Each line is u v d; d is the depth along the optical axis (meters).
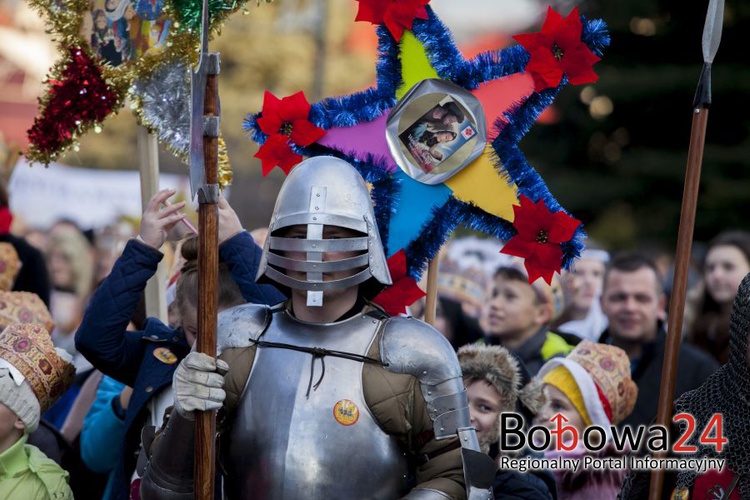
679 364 9.11
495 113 5.85
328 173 5.15
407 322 5.13
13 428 6.04
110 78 6.53
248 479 4.98
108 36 6.57
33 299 7.67
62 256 12.20
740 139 21.75
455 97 5.87
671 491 5.41
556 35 5.77
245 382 5.09
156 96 6.46
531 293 9.12
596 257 10.20
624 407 7.72
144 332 6.18
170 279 7.79
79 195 13.79
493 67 5.84
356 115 5.92
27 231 13.79
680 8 22.08
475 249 10.59
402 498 4.93
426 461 5.01
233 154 28.28
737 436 5.29
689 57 22.16
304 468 4.88
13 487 6.00
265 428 4.96
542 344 9.16
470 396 6.57
